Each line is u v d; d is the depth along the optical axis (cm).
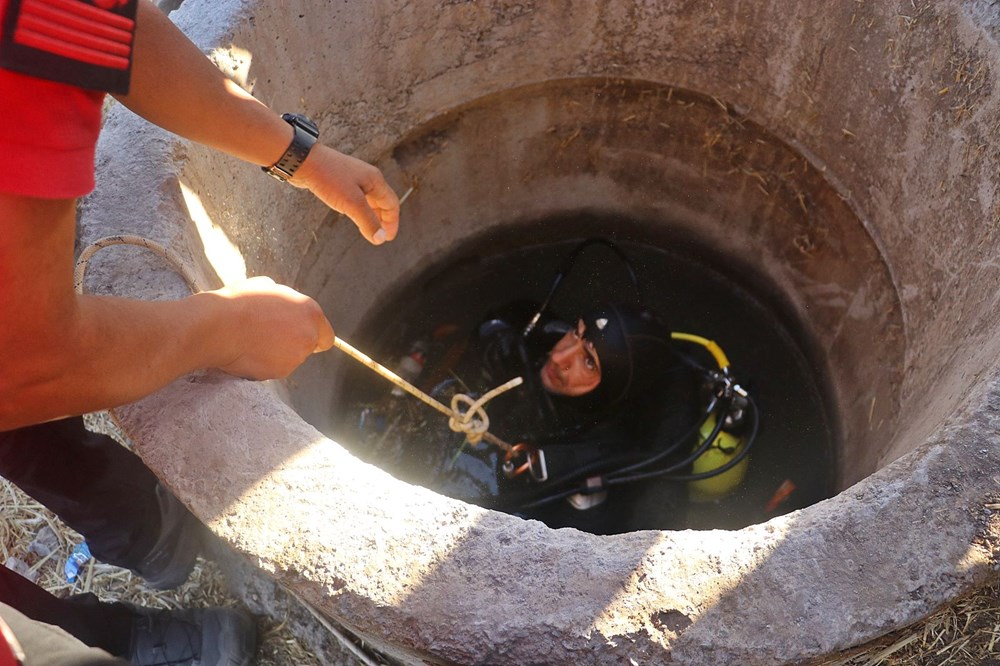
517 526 123
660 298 320
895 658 166
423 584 118
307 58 219
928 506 119
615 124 281
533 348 289
